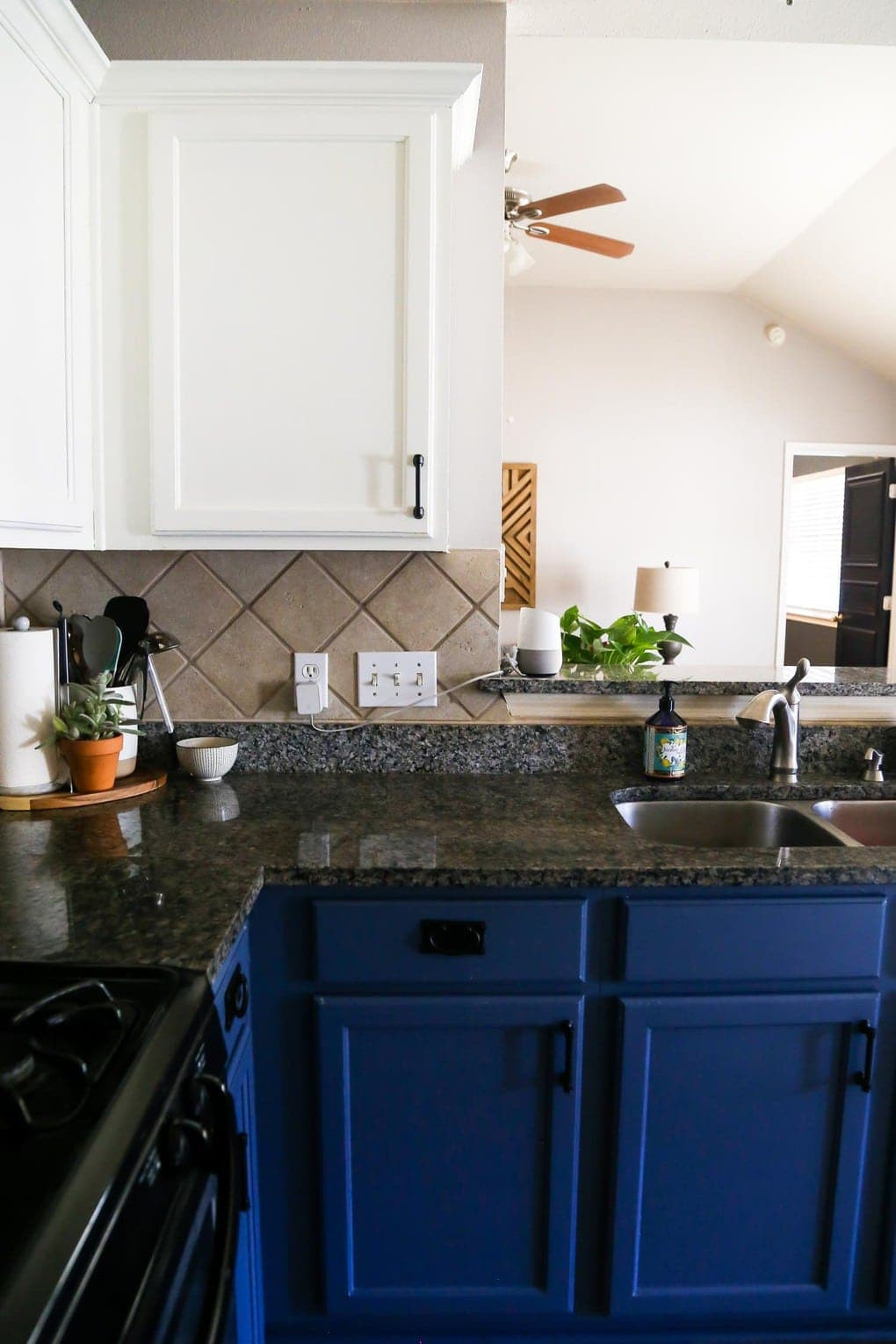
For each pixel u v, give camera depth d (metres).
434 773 1.70
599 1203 1.29
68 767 1.51
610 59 2.65
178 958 0.91
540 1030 1.23
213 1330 0.68
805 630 6.54
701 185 3.63
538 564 5.28
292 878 1.18
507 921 1.20
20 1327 0.48
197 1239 0.73
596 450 5.22
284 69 1.28
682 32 1.65
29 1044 0.74
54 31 1.17
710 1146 1.27
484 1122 1.25
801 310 4.93
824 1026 1.25
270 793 1.55
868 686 1.74
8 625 1.62
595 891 1.22
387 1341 1.33
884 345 4.81
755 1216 1.29
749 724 1.56
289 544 1.40
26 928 0.99
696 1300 1.31
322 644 1.67
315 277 1.35
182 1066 0.75
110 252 1.35
